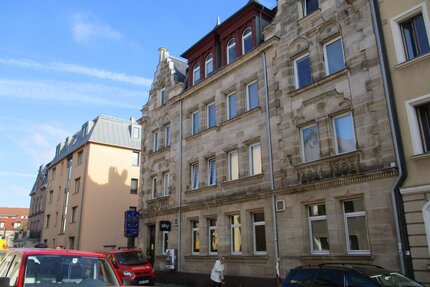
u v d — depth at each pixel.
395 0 13.62
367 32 14.33
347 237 13.98
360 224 13.69
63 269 7.01
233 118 20.05
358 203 13.90
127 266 18.56
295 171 16.06
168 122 26.33
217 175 20.58
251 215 18.23
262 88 18.73
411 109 12.54
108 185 37.94
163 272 23.27
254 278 16.92
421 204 11.70
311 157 15.95
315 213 15.36
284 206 16.20
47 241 44.53
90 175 37.12
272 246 16.52
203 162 21.95
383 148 13.09
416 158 12.06
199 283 20.20
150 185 27.05
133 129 41.44
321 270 9.04
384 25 13.81
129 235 26.30
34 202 56.06
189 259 21.50
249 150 19.23
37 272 6.75
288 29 17.88
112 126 40.34
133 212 26.89
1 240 30.64
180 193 23.23
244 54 19.83
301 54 17.22
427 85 12.27
